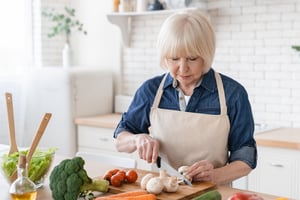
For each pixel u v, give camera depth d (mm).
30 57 4160
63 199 1591
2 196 1745
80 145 3902
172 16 1901
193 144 1980
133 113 2135
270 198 1646
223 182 1839
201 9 3516
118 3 3953
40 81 3998
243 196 1420
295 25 3268
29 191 1515
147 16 4012
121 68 4242
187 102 2025
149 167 3434
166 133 2021
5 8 3992
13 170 1764
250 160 1897
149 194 1577
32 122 4070
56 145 3984
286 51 3322
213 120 1961
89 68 4184
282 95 3369
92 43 4422
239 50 3535
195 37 1812
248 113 1958
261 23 3414
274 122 3424
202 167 1790
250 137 1953
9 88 4016
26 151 1901
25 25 4121
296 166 2789
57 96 3930
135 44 4125
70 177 1579
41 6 4352
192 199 1501
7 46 4008
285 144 2795
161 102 2080
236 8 3514
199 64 1886
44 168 1829
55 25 4465
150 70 4055
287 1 3287
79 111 3959
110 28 4277
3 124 3994
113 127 3613
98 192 1721
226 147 1981
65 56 4312
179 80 1951
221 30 3607
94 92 4082
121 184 1759
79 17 4492
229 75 3605
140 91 2135
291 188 2820
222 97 1966
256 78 3479
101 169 2113
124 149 2039
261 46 3432
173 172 1859
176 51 1836
